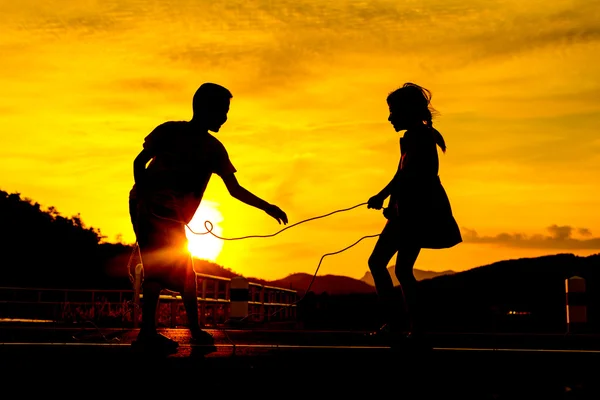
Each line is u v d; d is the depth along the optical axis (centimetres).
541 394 583
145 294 891
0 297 3747
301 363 708
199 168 925
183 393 587
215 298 2150
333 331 1295
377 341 926
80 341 976
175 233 905
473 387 610
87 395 579
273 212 978
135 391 594
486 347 912
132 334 1127
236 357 754
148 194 910
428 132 901
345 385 618
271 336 1129
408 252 899
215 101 929
